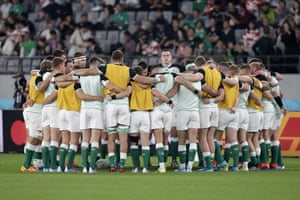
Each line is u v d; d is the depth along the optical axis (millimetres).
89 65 33406
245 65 35250
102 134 36031
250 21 54062
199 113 33562
